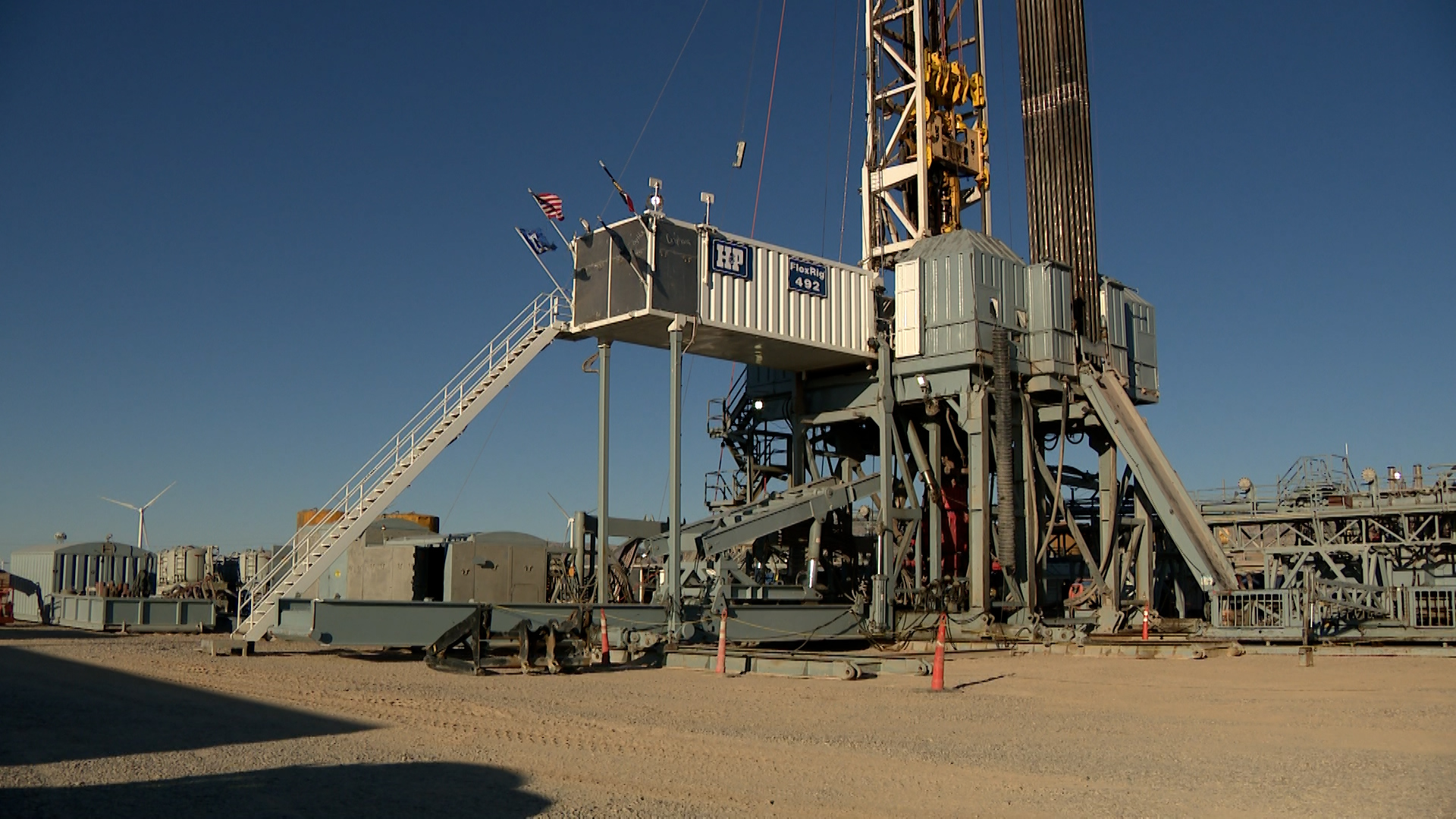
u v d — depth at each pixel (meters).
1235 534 45.84
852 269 36.47
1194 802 10.02
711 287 31.97
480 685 20.09
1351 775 11.25
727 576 31.62
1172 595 45.12
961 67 42.75
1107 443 38.06
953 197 42.00
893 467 36.56
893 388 36.62
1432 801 10.05
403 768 11.24
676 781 10.85
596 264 32.06
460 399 30.44
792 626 31.00
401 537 37.41
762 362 37.59
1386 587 32.47
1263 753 12.62
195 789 10.05
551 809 9.53
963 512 38.53
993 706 17.34
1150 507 38.66
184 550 50.84
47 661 24.23
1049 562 45.53
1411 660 25.86
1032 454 36.72
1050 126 39.94
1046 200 39.75
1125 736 13.95
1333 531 43.66
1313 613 30.52
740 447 41.78
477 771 11.18
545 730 14.18
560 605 27.75
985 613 33.88
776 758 12.21
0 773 10.75
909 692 19.42
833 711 16.61
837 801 10.04
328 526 31.66
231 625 39.91
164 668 22.64
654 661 25.08
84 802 9.45
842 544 39.22
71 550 52.06
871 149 42.38
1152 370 41.88
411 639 25.89
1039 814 9.56
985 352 35.03
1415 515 40.91
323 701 17.09
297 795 9.88
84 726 13.95
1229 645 27.98
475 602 26.78
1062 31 39.97
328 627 24.92
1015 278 36.94
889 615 33.81
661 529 38.25
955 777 11.15
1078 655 28.77
